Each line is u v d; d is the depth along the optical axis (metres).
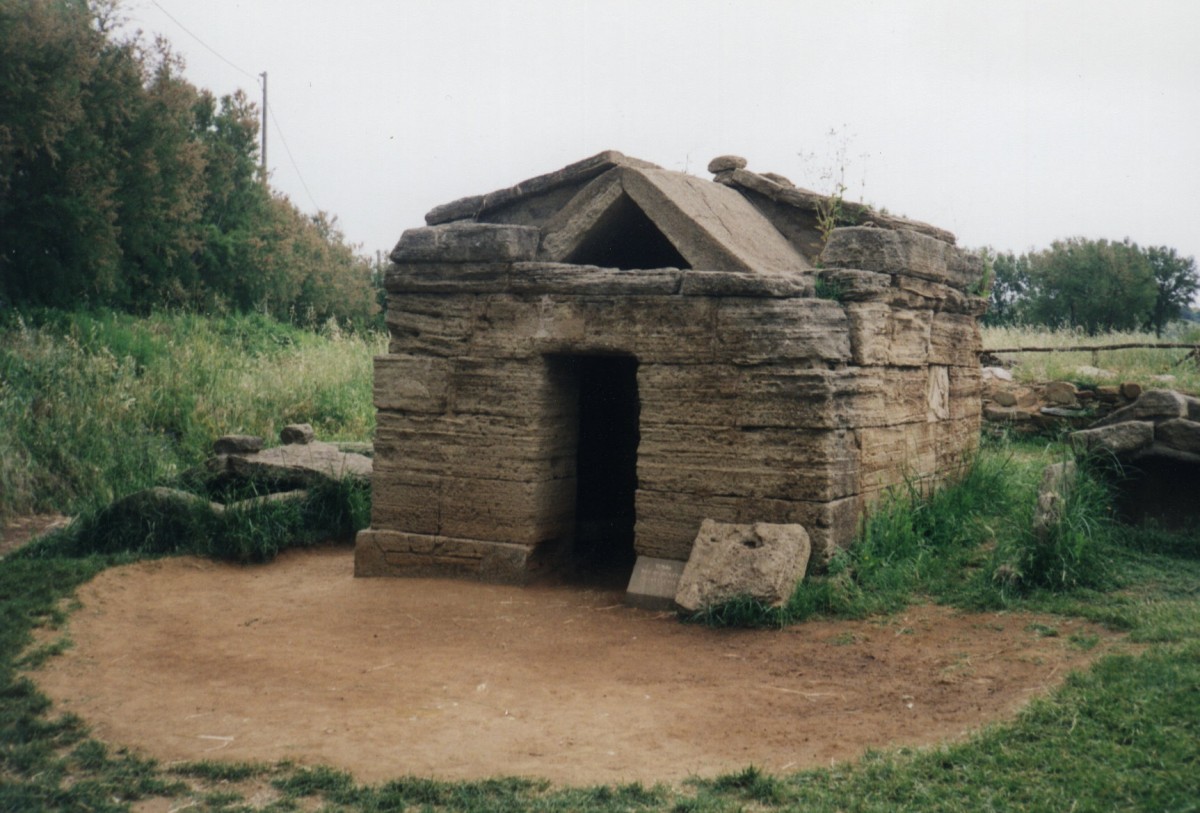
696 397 8.59
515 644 7.57
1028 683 6.17
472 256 9.47
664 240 10.40
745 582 7.79
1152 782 4.67
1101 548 8.61
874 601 7.93
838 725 5.79
